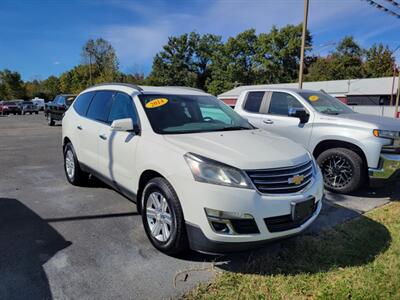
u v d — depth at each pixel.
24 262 3.12
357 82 36.75
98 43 59.56
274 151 3.22
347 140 5.30
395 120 5.52
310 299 2.66
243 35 55.47
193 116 4.16
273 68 52.91
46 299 2.59
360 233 3.84
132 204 4.76
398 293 2.71
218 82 57.66
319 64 53.38
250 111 6.80
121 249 3.42
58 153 9.35
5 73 71.38
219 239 2.80
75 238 3.65
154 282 2.85
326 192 5.58
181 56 63.53
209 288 2.77
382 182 5.11
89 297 2.62
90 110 5.06
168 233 3.22
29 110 40.88
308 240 3.66
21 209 4.52
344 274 3.00
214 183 2.82
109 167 4.29
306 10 13.16
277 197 2.90
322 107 6.10
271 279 2.91
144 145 3.56
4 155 8.97
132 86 4.43
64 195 5.16
